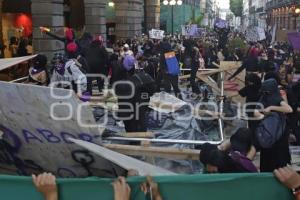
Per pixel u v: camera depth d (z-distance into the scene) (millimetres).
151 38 27469
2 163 4918
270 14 83375
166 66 14758
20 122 4223
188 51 20625
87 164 4469
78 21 26516
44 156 4590
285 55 20672
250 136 5020
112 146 5348
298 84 8883
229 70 12180
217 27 44094
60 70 8500
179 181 3078
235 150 4918
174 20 49219
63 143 4305
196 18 56250
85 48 12422
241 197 3115
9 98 3990
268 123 5738
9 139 4508
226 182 3090
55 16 18312
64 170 4648
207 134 7992
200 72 13164
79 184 3010
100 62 12180
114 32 32031
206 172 4359
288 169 3082
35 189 3084
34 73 7762
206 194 3115
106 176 4520
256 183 3086
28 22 23125
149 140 5547
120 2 30859
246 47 22641
